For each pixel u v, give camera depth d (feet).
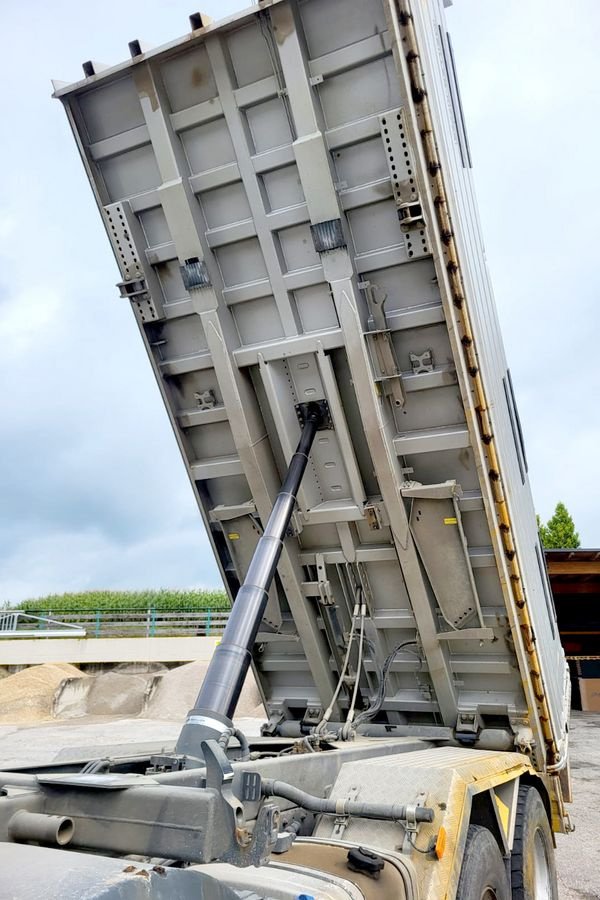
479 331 13.66
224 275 13.71
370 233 12.71
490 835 10.53
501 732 14.65
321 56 12.05
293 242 13.14
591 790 26.17
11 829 6.36
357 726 14.87
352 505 14.33
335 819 9.30
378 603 15.33
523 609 14.16
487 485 13.42
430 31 13.24
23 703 47.16
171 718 44.39
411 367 13.39
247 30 12.22
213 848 6.15
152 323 14.26
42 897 4.38
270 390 13.82
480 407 13.17
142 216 13.67
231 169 12.85
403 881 7.77
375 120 11.89
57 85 13.10
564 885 16.67
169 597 80.69
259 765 9.36
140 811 6.50
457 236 12.77
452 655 15.10
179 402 14.89
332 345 13.12
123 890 4.67
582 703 51.31
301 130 12.10
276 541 12.15
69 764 10.41
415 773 9.67
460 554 14.08
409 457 14.06
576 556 48.42
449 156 13.38
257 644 16.74
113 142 13.29
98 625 67.41
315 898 6.82
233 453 15.10
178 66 12.69
